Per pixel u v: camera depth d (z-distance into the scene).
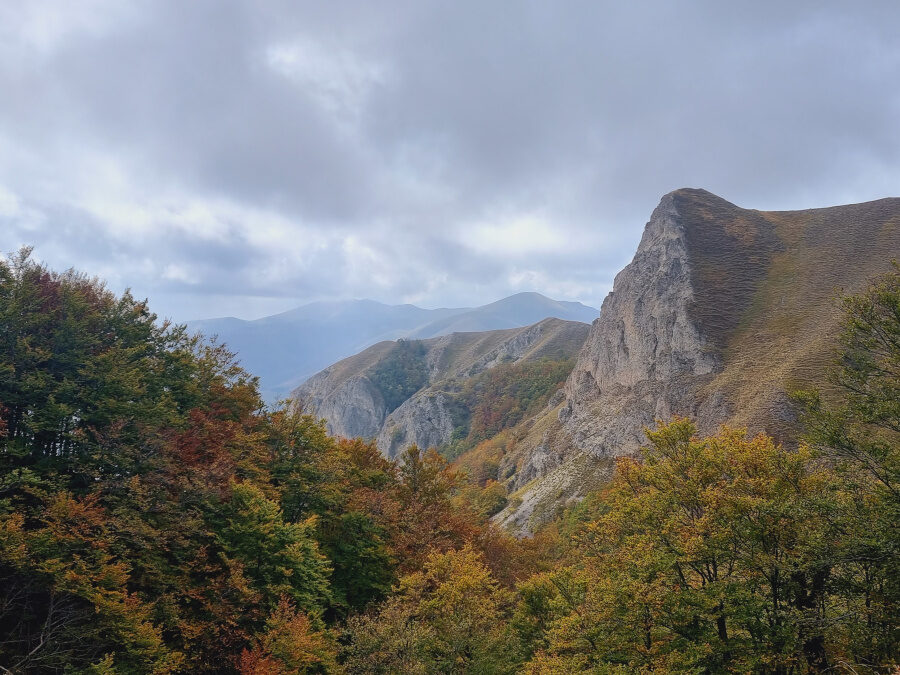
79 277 37.69
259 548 26.28
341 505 36.88
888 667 15.68
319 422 44.34
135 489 24.31
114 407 28.03
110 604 19.72
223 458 30.81
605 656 20.02
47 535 20.67
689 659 16.66
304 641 21.59
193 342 42.34
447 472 51.78
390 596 26.77
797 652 17.33
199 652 22.56
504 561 44.28
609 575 21.16
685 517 20.97
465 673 23.66
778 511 17.55
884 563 16.47
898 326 17.80
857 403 18.20
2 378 25.59
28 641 19.80
